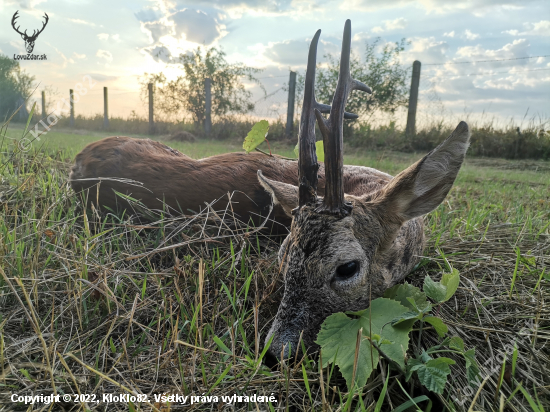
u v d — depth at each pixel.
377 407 0.42
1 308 0.58
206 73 5.33
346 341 0.48
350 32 0.48
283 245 0.61
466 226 0.88
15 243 0.66
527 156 2.82
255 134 0.78
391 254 0.57
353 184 0.80
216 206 0.78
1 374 0.47
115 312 0.59
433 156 0.52
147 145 0.90
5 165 0.94
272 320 0.60
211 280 0.67
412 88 3.25
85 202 0.78
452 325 0.58
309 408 0.46
